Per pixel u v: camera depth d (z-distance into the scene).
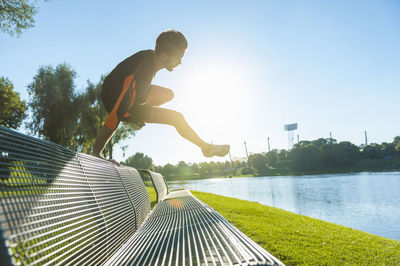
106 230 1.39
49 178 0.99
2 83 29.02
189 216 2.28
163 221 2.20
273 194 29.48
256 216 6.50
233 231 1.49
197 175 159.00
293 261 2.93
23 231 0.71
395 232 9.66
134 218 2.15
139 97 2.02
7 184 0.74
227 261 1.02
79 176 1.33
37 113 24.80
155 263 1.05
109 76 1.94
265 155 141.25
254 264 0.91
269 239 3.89
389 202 19.27
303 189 34.94
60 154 1.22
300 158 111.75
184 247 1.23
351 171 95.25
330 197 24.16
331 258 3.06
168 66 2.16
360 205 18.20
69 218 1.02
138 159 100.25
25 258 0.68
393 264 2.92
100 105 26.98
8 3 10.47
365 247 3.70
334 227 5.68
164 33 2.05
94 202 1.38
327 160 107.81
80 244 1.03
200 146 1.99
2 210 0.66
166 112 1.96
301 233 4.45
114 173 2.11
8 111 28.41
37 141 1.04
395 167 94.50
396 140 124.75
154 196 10.07
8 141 0.81
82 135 27.84
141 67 1.96
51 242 0.84
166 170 170.75
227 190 38.41
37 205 0.84
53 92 24.53
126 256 1.24
